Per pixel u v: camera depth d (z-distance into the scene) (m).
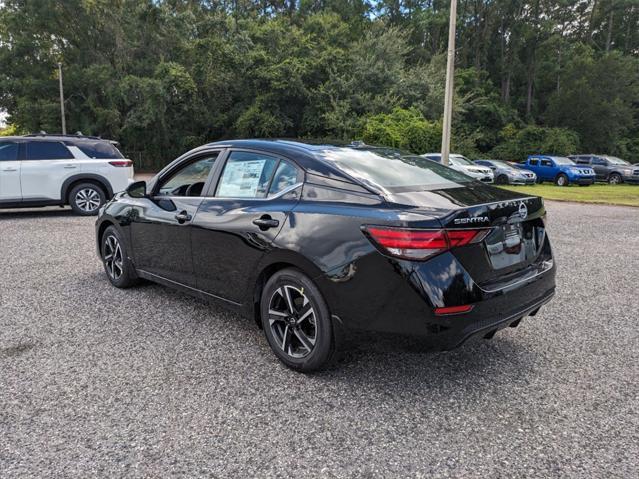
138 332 3.74
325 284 2.80
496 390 2.91
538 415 2.63
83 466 2.15
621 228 9.35
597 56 50.81
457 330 2.57
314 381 2.98
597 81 45.41
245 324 3.94
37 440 2.34
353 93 30.83
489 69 54.50
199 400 2.74
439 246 2.53
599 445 2.36
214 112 33.62
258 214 3.24
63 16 31.70
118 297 4.61
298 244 2.93
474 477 2.12
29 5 30.34
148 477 2.09
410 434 2.44
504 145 42.94
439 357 3.37
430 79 33.81
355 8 48.88
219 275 3.56
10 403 2.68
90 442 2.33
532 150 41.69
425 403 2.74
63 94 31.66
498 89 52.34
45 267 5.73
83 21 31.53
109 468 2.14
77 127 32.16
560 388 2.94
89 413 2.59
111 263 4.97
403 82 32.22
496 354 3.44
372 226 2.65
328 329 2.87
